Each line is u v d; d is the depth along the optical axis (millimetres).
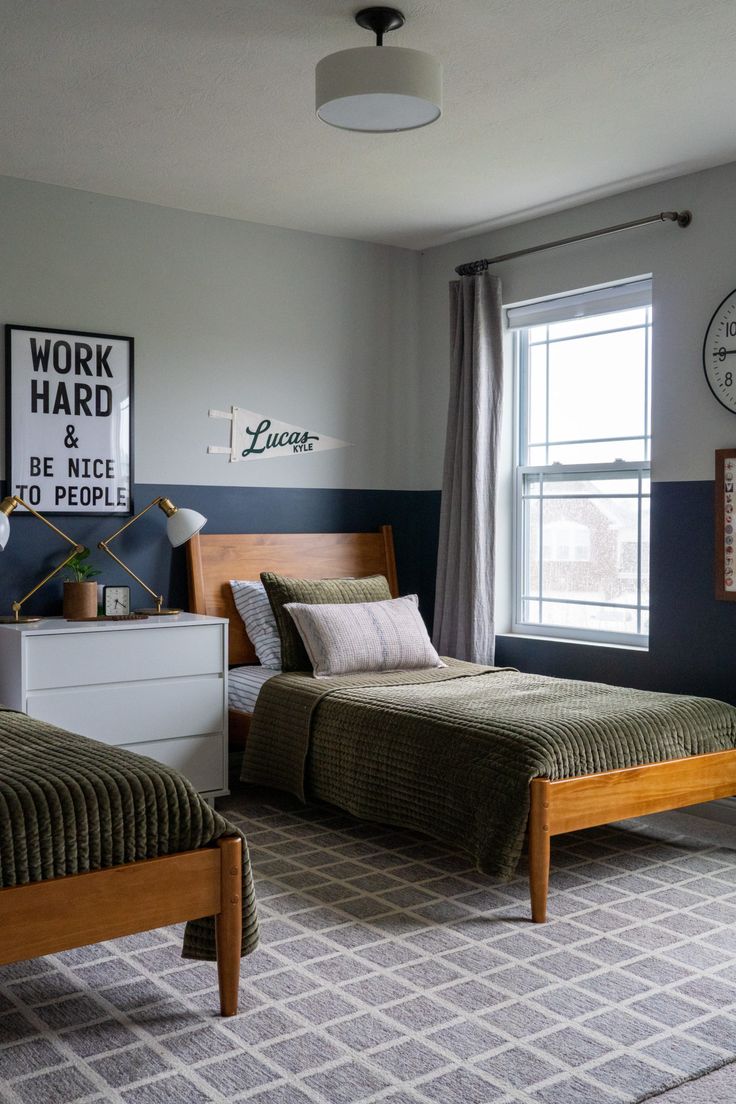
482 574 4832
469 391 4887
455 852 3568
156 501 4410
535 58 3045
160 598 4398
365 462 5223
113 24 2822
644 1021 2340
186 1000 2441
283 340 4918
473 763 3105
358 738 3600
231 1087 2051
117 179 4168
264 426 4871
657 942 2803
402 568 5352
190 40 2922
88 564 4398
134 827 2291
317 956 2693
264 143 3748
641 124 3568
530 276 4777
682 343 4137
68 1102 1991
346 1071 2113
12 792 2199
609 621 4617
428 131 3623
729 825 3932
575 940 2812
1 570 4180
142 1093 2027
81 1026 2307
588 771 3100
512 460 5051
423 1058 2170
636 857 3562
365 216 4711
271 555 4844
